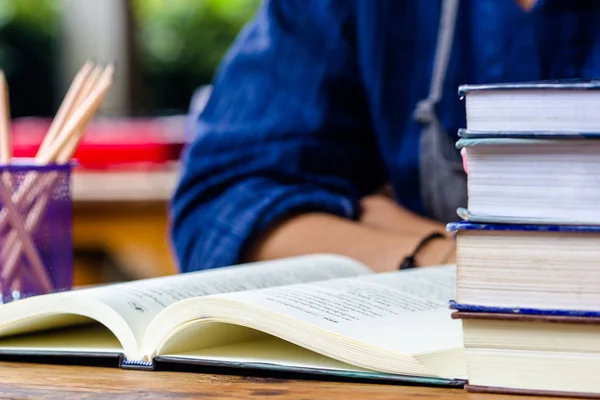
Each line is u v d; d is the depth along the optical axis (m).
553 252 0.64
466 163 0.66
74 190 2.70
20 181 1.07
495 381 0.66
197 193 1.47
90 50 5.95
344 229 1.34
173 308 0.78
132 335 0.80
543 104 0.64
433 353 0.70
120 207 2.63
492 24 1.50
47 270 1.09
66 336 0.90
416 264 1.22
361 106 1.59
